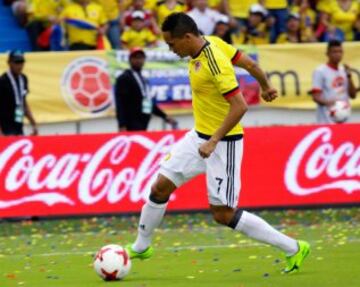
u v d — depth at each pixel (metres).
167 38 23.00
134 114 42.50
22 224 37.59
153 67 48.31
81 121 47.75
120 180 36.41
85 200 36.22
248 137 37.25
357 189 37.91
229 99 22.61
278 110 50.56
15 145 35.84
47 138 36.06
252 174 37.25
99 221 37.91
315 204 38.84
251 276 24.39
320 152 37.72
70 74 47.59
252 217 23.86
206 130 23.47
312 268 25.42
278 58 50.38
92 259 28.47
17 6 49.22
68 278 24.86
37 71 47.22
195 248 30.14
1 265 27.72
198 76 23.02
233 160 23.53
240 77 49.75
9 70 41.34
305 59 50.69
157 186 24.05
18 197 35.81
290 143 37.53
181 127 48.94
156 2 49.44
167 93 48.59
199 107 23.45
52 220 38.53
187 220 37.72
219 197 23.61
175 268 26.11
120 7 49.03
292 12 52.00
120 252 24.02
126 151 36.44
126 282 23.77
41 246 31.80
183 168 23.78
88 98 47.75
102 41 48.66
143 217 24.47
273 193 37.34
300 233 33.38
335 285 22.81
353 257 27.38
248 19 50.97
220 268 25.91
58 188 36.09
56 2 49.03
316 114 49.75
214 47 22.97
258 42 51.12
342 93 44.09
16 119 41.09
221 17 49.22
